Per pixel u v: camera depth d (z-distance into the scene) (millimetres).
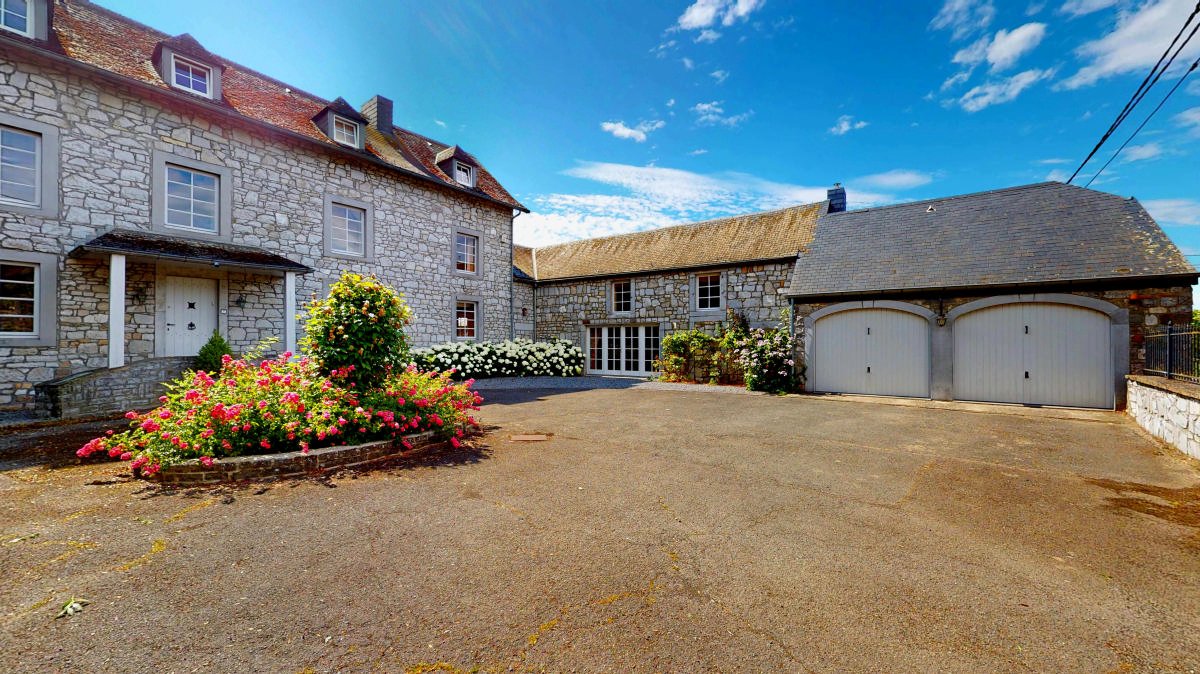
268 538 2842
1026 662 1809
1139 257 7996
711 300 14102
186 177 9242
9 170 7430
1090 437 6004
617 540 2891
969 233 10141
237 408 4078
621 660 1802
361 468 4289
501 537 2910
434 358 12375
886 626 2037
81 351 7918
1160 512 3416
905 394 9750
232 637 1912
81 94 8008
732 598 2250
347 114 11586
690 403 8883
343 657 1806
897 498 3719
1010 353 8852
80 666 1727
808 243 12680
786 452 5168
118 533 2867
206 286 9391
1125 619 2102
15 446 4930
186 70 9414
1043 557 2709
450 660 1795
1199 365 5508
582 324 16500
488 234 15188
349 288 5449
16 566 2443
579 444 5438
